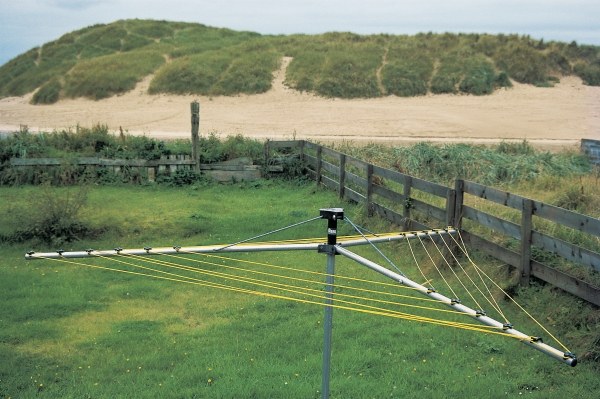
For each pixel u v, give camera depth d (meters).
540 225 10.27
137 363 7.89
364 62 40.06
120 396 6.99
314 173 18.19
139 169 18.20
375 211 13.69
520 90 38.47
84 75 41.00
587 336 7.91
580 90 39.00
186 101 36.72
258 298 10.23
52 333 8.84
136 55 44.00
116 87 39.44
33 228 12.94
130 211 15.08
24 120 33.09
